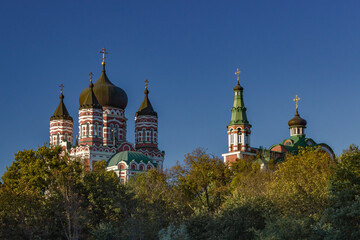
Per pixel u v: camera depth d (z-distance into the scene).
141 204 84.69
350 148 76.44
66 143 164.88
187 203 94.38
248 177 97.88
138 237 78.31
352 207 65.94
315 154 93.44
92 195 87.50
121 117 172.00
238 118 141.25
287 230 65.88
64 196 82.31
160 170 115.12
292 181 79.12
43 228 81.44
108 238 78.50
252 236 73.62
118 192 87.06
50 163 101.69
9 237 80.69
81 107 162.12
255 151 142.62
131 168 151.12
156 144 171.75
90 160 156.38
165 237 72.12
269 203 77.44
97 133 161.12
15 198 85.06
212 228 74.38
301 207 73.88
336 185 71.75
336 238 64.31
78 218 80.50
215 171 106.69
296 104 158.00
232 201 80.19
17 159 105.81
